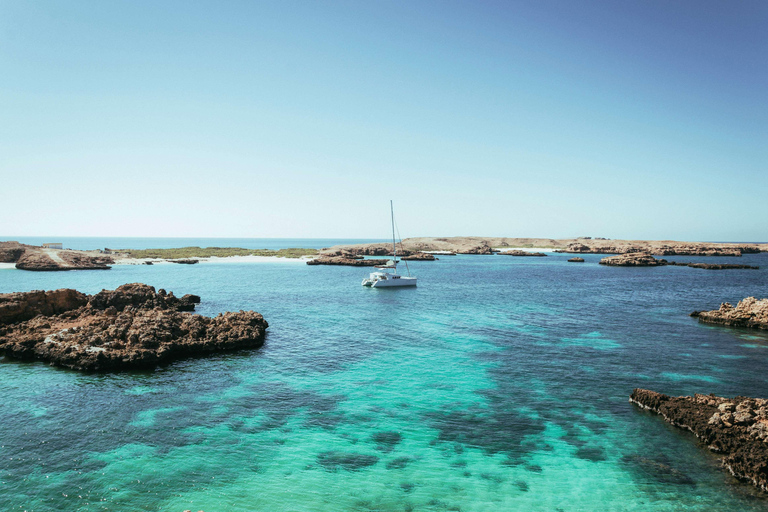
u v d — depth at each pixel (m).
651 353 40.41
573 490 19.75
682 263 168.62
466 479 20.61
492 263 187.62
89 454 22.05
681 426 25.59
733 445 22.06
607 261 177.88
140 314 45.19
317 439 24.19
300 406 28.39
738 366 36.50
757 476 19.88
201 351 39.59
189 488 19.55
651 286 96.75
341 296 79.75
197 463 21.53
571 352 40.88
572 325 53.12
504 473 21.11
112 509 17.95
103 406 27.67
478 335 47.75
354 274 126.06
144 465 21.20
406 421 26.45
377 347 42.56
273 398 29.61
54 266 121.31
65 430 24.42
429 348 42.25
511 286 97.81
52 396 29.02
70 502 18.31
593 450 23.16
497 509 18.42
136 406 27.80
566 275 127.38
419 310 64.44
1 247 142.62
